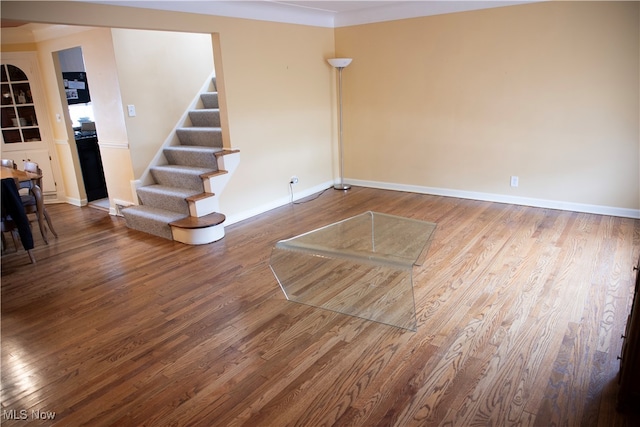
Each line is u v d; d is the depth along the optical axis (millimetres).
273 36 4918
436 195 5555
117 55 4488
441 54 5035
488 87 4824
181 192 4586
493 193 5113
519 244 3789
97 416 1988
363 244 3229
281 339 2539
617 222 4227
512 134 4805
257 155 4996
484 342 2420
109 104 4754
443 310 2773
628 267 3240
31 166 4406
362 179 6211
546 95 4496
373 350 2398
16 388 2201
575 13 4152
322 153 6039
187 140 5191
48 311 2973
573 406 1922
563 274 3182
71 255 3994
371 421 1891
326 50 5766
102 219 5160
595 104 4254
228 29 4387
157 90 4949
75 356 2453
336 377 2186
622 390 1827
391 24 5293
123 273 3559
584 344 2355
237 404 2027
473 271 3309
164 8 3777
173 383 2193
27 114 5652
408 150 5641
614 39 4020
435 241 3953
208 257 3836
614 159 4281
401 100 5504
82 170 5816
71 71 6477
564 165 4570
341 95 5977
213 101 5363
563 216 4484
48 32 5070
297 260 3633
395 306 2852
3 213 3648
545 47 4383
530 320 2611
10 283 3432
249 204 5008
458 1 4738
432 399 2006
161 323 2768
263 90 4922
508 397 1996
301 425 1885
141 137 4855
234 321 2756
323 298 3002
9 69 5391
